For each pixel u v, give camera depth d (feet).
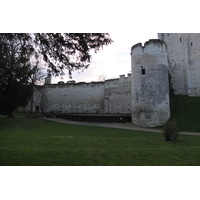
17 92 63.16
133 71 65.72
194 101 76.54
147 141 33.24
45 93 121.70
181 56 105.91
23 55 27.81
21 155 21.84
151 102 59.93
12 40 25.91
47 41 25.18
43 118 81.56
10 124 57.62
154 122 58.80
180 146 28.96
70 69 27.20
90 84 111.14
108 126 59.31
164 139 35.55
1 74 58.95
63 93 117.19
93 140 33.19
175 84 105.91
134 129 53.36
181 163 20.03
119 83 101.14
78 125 60.29
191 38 103.30
